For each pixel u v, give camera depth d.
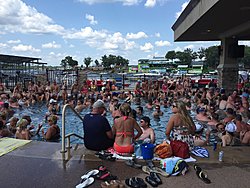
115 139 4.53
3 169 3.77
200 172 3.57
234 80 17.08
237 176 3.53
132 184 3.29
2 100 14.45
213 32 15.70
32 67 40.84
